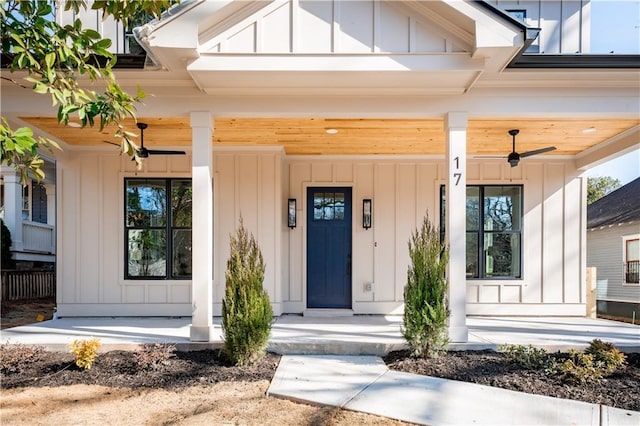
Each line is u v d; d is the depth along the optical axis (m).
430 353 4.57
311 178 7.67
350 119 5.47
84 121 3.14
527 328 6.14
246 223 7.23
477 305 7.53
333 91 4.84
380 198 7.65
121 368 4.33
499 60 4.29
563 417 3.25
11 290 11.15
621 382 3.92
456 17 4.13
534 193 7.66
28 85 4.73
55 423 3.17
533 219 7.64
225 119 5.51
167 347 4.61
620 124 5.66
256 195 7.24
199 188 4.95
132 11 3.28
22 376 4.12
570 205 7.63
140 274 7.35
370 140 6.63
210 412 3.37
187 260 7.40
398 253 7.60
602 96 4.84
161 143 7.05
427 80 4.55
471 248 7.66
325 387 3.85
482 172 7.67
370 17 4.34
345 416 3.30
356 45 4.32
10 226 12.16
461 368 4.27
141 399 3.62
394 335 5.43
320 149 7.28
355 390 3.78
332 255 7.71
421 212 7.63
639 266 12.20
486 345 4.85
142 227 7.38
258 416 3.30
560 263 7.60
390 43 4.33
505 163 7.66
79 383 3.96
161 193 7.42
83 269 7.23
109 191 7.30
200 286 4.93
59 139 6.70
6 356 4.32
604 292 13.59
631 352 4.89
